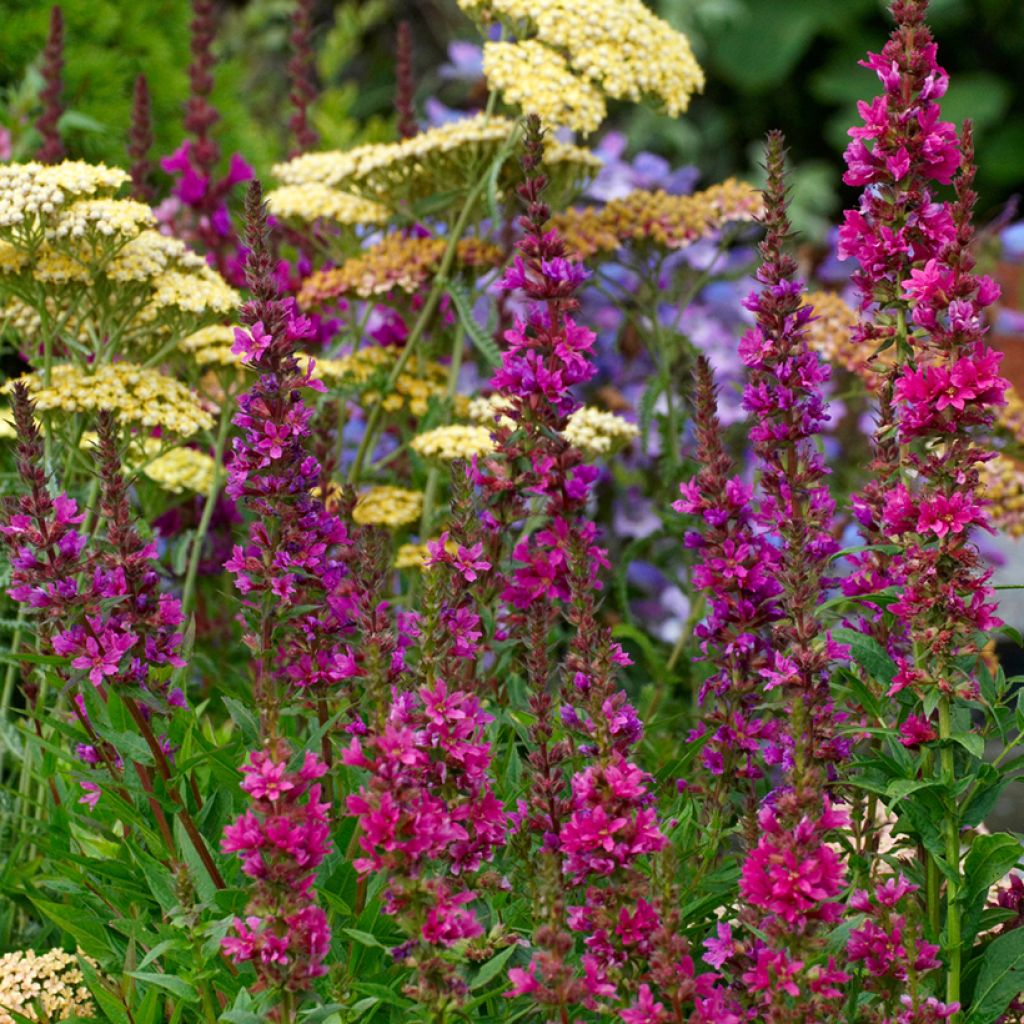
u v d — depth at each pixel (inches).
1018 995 154.2
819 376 149.6
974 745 138.1
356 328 266.4
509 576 168.2
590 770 121.9
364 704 151.9
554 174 264.1
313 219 264.4
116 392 203.9
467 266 259.1
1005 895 157.6
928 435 141.6
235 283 283.1
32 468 137.3
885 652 153.4
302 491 147.1
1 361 286.7
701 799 157.5
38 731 185.0
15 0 330.3
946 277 140.3
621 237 264.4
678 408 280.2
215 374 238.4
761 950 119.4
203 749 153.1
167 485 240.5
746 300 150.9
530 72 233.9
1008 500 253.3
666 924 115.4
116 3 346.3
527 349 160.2
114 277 208.1
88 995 164.9
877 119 144.6
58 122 281.9
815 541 153.2
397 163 254.2
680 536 251.8
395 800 116.0
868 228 148.0
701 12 642.2
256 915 119.2
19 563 137.1
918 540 142.6
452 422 261.1
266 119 499.2
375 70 642.2
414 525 258.7
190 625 156.3
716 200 265.3
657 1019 116.0
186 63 366.0
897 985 130.6
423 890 117.6
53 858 171.5
